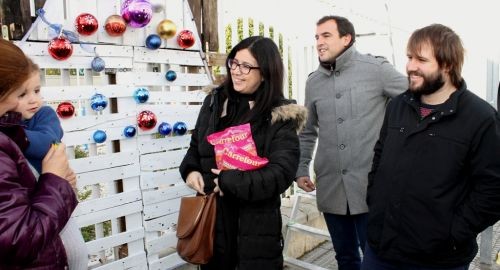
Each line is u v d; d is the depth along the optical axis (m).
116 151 2.75
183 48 3.00
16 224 1.11
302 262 3.26
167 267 2.94
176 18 2.98
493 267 3.15
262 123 2.00
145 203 2.80
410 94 1.92
